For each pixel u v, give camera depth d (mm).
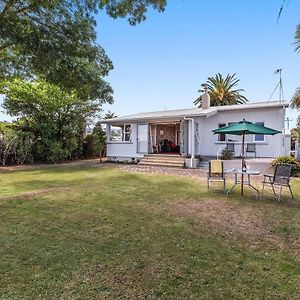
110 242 4273
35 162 18719
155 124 19469
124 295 2840
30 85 17562
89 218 5543
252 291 2924
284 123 14664
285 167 7680
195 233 4730
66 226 5031
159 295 2844
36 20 7027
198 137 17000
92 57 8008
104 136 21859
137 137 18219
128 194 7992
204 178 11211
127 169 14578
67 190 8547
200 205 6730
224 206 6656
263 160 13461
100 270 3365
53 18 7051
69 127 20031
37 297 2785
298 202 7133
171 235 4609
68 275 3238
